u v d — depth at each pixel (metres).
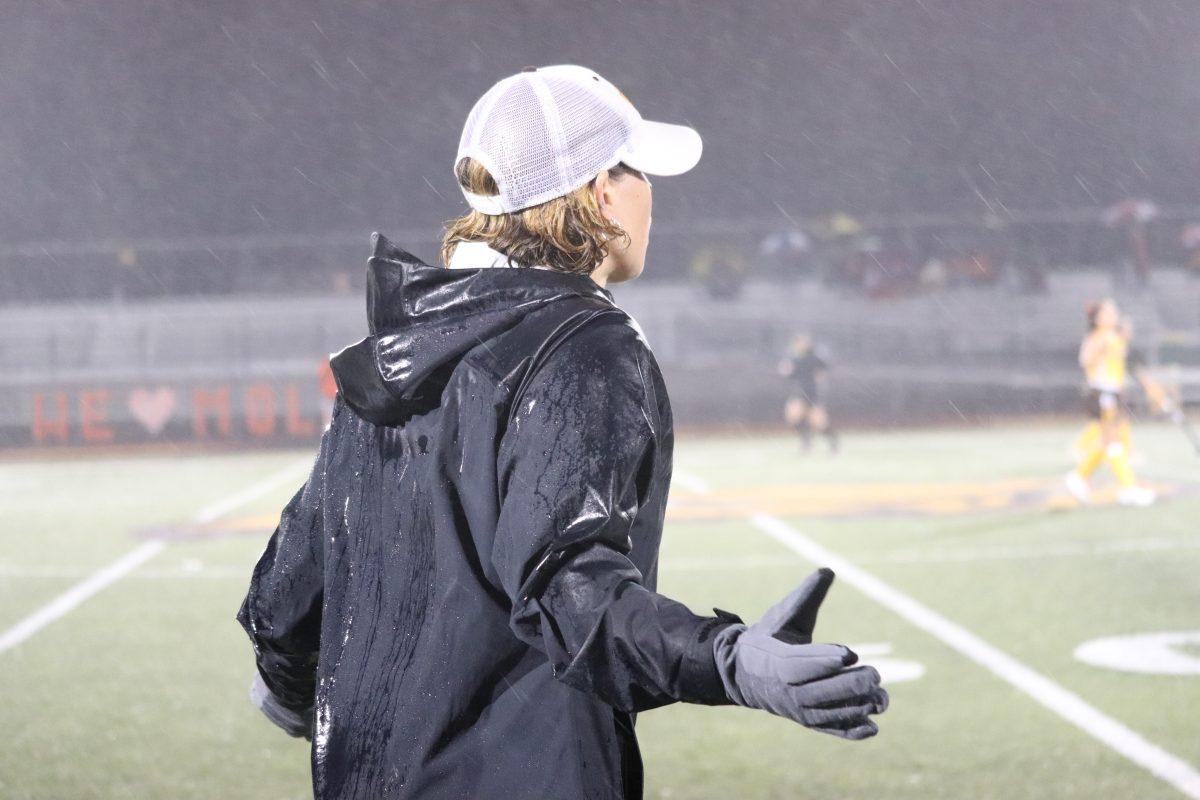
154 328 40.72
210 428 38.38
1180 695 9.28
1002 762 7.98
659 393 2.70
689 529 18.89
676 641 2.33
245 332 40.81
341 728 2.84
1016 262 42.94
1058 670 10.13
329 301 42.12
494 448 2.62
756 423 38.94
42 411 38.19
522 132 2.89
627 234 3.01
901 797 7.44
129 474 30.12
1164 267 43.91
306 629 3.22
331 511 3.02
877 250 42.47
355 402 2.85
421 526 2.81
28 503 24.66
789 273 42.41
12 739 9.04
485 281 2.74
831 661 2.18
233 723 9.37
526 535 2.47
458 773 2.71
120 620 13.28
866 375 40.47
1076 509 19.47
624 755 2.78
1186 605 12.45
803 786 7.73
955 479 24.11
